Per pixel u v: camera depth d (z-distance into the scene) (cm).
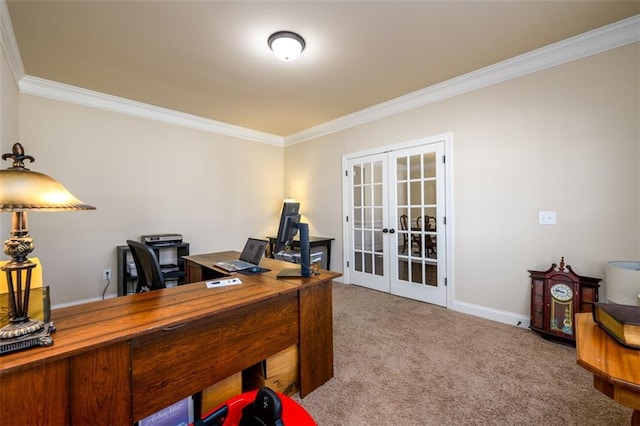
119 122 356
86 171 333
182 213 412
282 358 167
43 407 91
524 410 159
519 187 269
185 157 416
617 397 73
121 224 358
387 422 152
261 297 150
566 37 233
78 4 190
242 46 242
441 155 322
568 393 173
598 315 100
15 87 273
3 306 107
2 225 209
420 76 298
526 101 264
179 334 125
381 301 347
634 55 215
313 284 179
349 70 284
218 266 227
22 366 84
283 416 117
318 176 476
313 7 196
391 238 375
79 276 328
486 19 209
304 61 267
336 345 236
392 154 371
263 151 512
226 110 396
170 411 129
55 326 109
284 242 192
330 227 458
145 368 114
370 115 391
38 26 213
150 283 198
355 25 215
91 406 100
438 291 330
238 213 477
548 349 226
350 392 177
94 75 292
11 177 94
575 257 241
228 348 142
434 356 217
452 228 315
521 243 269
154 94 340
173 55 255
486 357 215
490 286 289
